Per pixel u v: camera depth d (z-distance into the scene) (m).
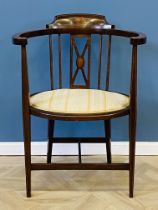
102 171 1.98
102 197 1.72
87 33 1.83
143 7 1.95
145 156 2.15
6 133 2.13
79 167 1.67
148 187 1.81
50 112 1.56
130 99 1.59
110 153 1.93
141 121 2.12
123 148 2.15
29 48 2.01
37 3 1.95
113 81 2.06
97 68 2.04
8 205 1.66
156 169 1.99
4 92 2.07
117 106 1.61
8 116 2.11
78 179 1.89
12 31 1.99
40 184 1.84
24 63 1.54
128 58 2.02
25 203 1.67
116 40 2.00
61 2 1.95
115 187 1.81
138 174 1.93
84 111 1.55
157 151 2.15
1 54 2.02
